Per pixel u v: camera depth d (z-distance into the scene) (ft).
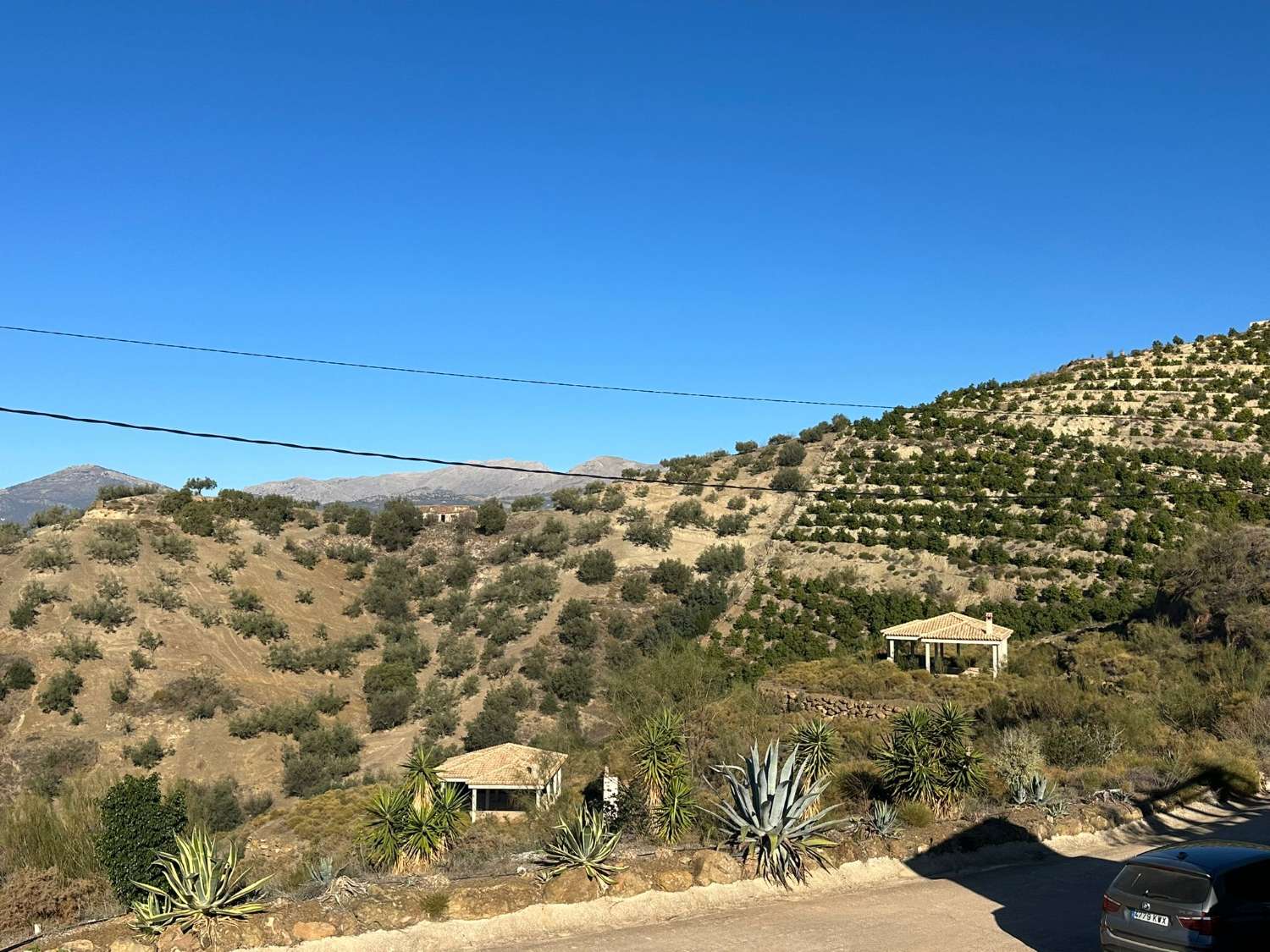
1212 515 183.93
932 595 188.65
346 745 168.25
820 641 176.86
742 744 74.64
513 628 212.23
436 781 57.93
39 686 169.68
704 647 188.34
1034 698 95.96
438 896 39.45
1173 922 31.73
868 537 216.95
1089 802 64.69
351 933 37.11
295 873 51.80
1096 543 187.52
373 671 195.42
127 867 46.93
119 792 49.03
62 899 44.04
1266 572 124.06
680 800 52.29
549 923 40.14
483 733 162.71
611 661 192.75
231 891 38.19
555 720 169.07
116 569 211.20
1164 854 34.14
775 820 47.24
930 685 119.96
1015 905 44.45
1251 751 82.23
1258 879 32.55
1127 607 163.12
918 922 41.45
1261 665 103.81
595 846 44.09
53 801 59.41
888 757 61.26
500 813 92.17
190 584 216.95
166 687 176.76
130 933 35.68
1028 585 181.47
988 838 55.16
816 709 120.67
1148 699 100.22
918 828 54.85
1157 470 212.02
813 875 47.83
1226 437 221.05
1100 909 43.55
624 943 38.29
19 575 201.05
